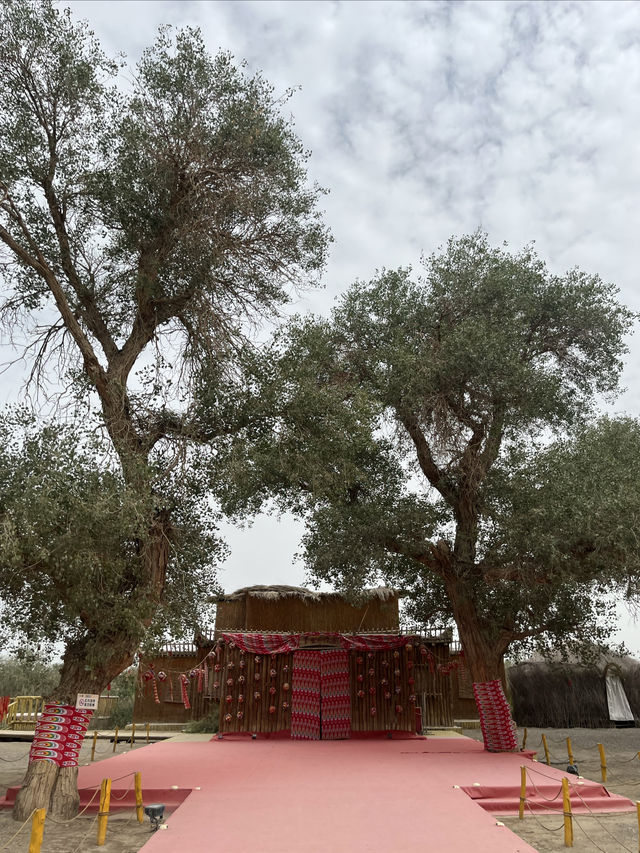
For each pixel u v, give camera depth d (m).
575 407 17.69
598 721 24.75
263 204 13.05
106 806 8.34
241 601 23.67
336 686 18.36
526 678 25.67
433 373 14.98
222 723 18.34
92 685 10.01
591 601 15.25
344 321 17.00
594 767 14.07
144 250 12.77
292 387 12.27
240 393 11.91
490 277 16.06
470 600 15.52
